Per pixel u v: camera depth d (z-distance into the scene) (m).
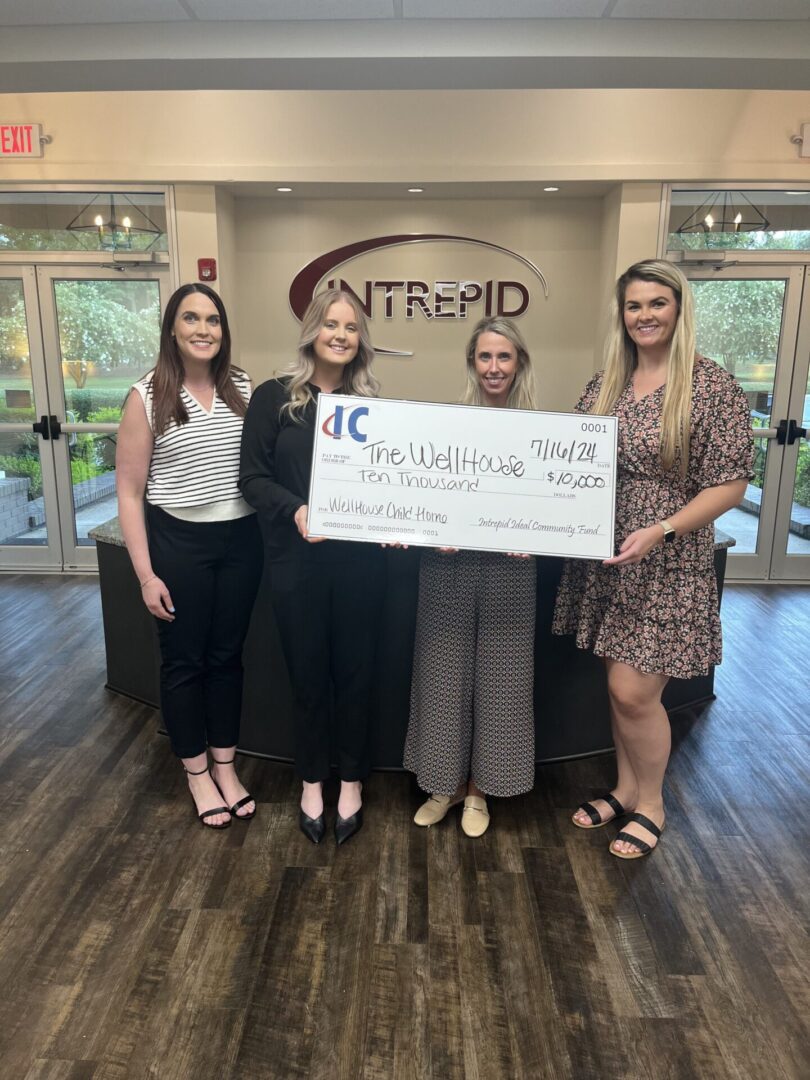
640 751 1.94
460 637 1.92
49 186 4.19
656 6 3.73
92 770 2.36
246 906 1.75
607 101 4.02
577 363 4.73
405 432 1.77
